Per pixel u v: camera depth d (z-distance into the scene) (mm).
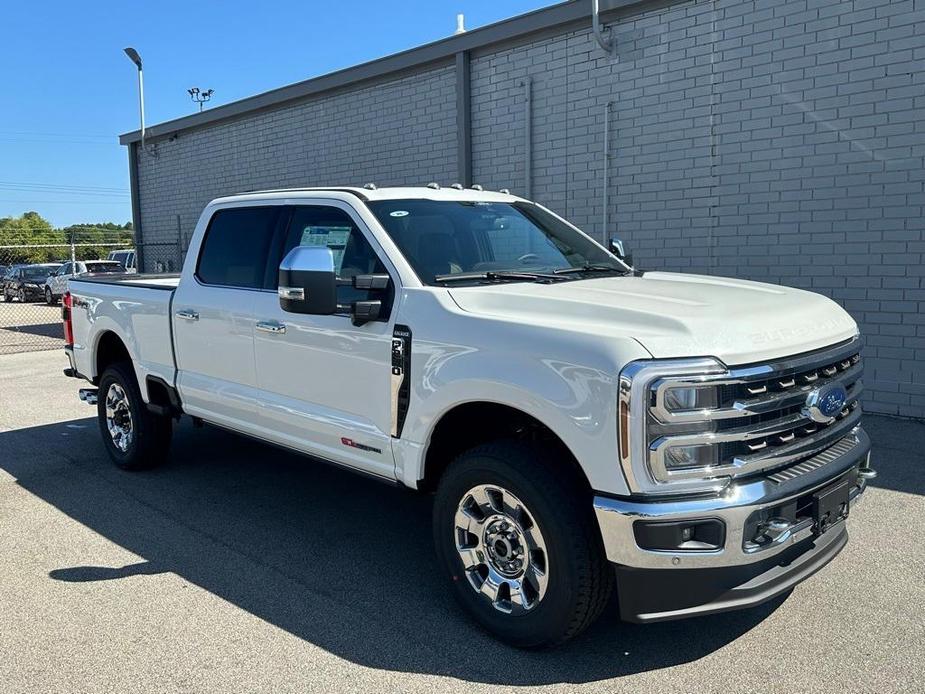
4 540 4789
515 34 9961
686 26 8562
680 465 2908
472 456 3449
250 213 4988
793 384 3156
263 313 4613
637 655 3375
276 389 4594
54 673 3268
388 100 12148
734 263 8508
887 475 5707
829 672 3211
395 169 12234
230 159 15742
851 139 7562
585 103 9562
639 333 3021
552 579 3184
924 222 7223
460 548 3586
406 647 3459
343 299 4191
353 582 4156
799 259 8039
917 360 7391
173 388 5492
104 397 6375
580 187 9758
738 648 3416
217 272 5145
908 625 3590
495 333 3359
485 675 3229
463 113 10805
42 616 3773
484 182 10867
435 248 4164
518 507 3311
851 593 3918
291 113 14023
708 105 8500
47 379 11031
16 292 32156
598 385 2961
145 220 18766
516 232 4711
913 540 4551
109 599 3959
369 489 5770
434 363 3598
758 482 3023
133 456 6102
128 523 5074
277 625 3674
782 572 3109
